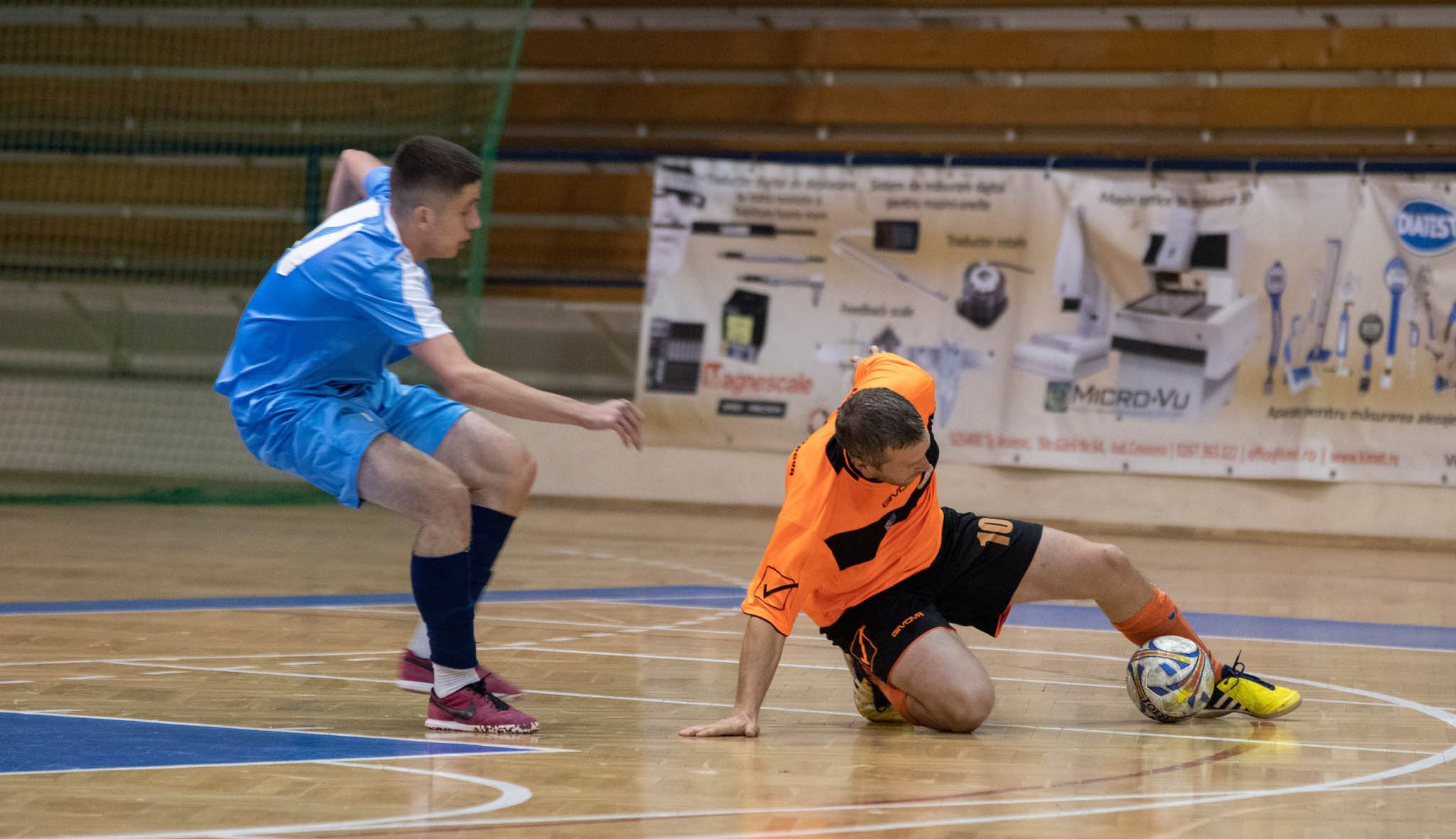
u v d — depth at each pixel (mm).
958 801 4754
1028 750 5672
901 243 17797
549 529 15930
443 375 5523
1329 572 13820
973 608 6348
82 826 4277
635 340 19703
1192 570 13656
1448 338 16219
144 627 8680
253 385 5844
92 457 20641
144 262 21078
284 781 4895
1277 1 18047
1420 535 16297
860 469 5648
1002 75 18953
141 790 4738
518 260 20000
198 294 20906
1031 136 18672
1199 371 16906
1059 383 17328
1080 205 17250
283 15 20906
